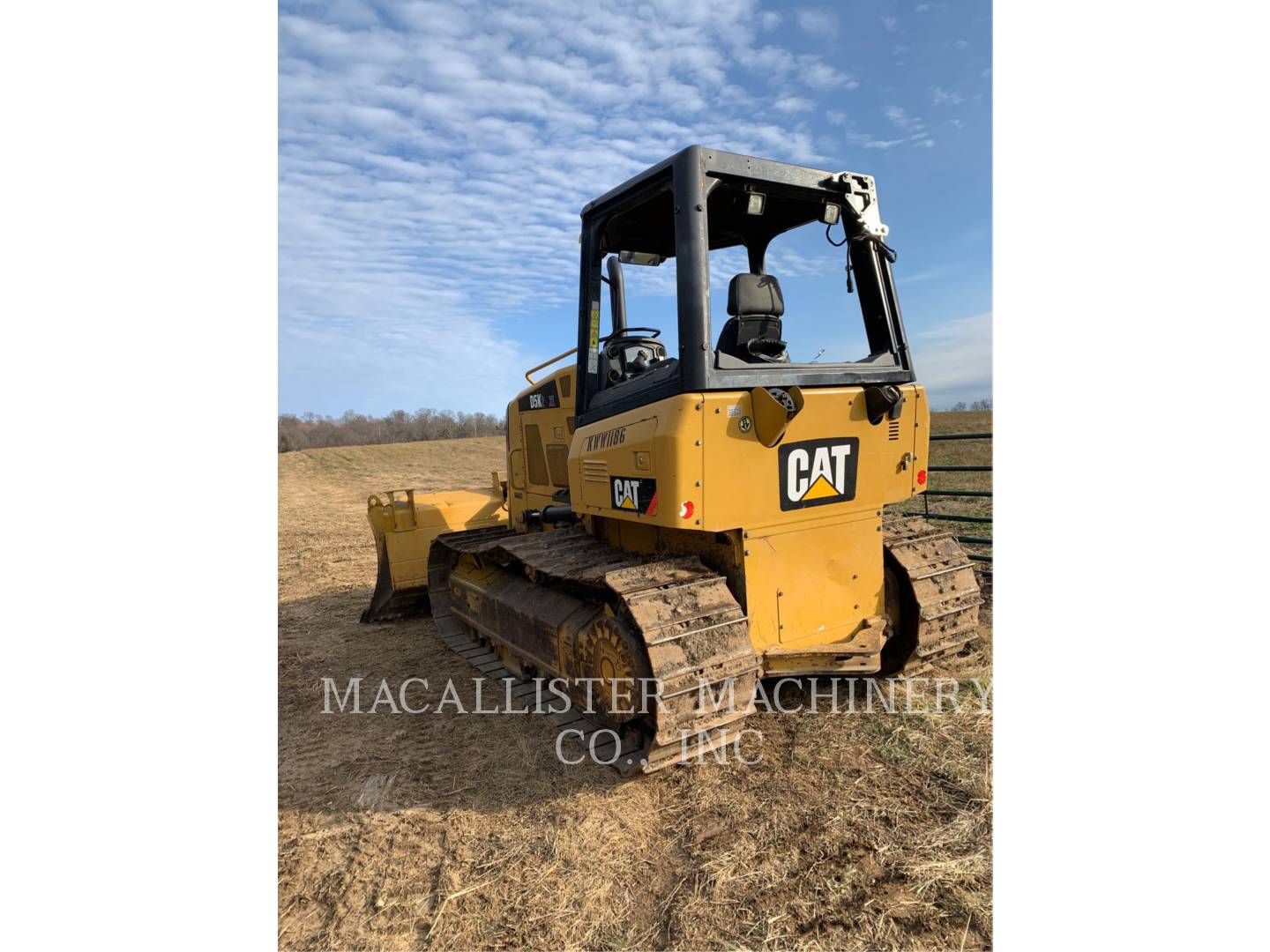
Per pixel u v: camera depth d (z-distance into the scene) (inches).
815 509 153.6
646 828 131.1
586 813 136.9
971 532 353.1
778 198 158.1
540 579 191.0
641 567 147.3
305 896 119.2
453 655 230.7
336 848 131.6
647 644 128.2
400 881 121.3
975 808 129.3
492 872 122.2
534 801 142.6
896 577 179.8
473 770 156.9
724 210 174.4
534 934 107.4
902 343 168.9
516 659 201.3
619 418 154.6
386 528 267.3
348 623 274.8
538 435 235.0
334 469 1133.7
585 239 173.8
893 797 135.2
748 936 103.6
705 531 147.1
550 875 120.0
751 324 160.2
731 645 134.9
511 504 257.8
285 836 135.9
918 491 172.1
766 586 148.8
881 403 155.6
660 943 104.0
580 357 173.8
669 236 191.9
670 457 134.7
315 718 188.4
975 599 183.3
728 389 139.9
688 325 137.2
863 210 163.8
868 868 115.9
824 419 151.6
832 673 151.6
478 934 108.3
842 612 161.5
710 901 111.0
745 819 130.9
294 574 375.6
